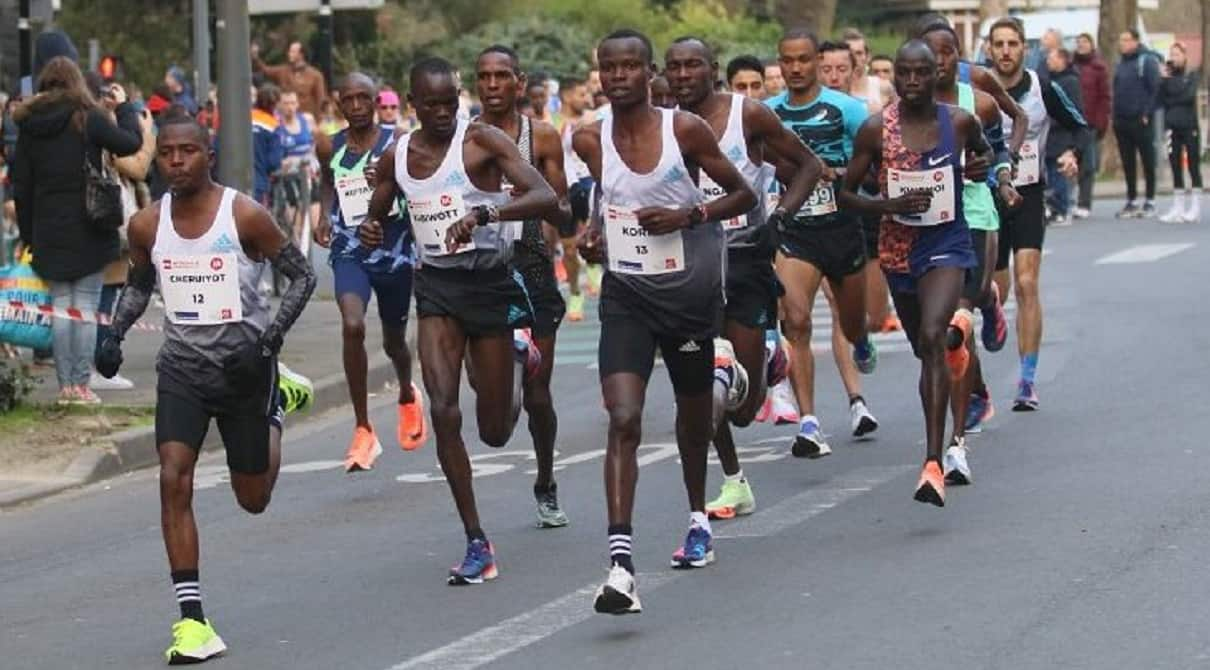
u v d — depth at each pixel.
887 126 29.69
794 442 34.59
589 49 121.81
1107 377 40.97
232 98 47.47
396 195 27.05
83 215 40.19
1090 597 23.52
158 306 59.75
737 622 23.28
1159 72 81.88
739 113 27.30
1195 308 51.56
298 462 37.22
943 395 28.36
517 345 28.27
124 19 117.19
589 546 28.14
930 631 22.41
